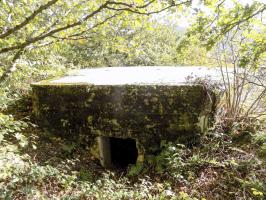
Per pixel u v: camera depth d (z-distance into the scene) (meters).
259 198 3.99
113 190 4.47
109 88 5.24
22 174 4.24
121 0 3.96
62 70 6.91
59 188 4.41
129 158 6.19
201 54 7.46
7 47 4.08
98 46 11.21
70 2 4.48
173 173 4.55
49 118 5.74
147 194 4.32
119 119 5.27
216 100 5.25
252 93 6.06
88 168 5.25
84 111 5.46
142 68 8.44
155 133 5.17
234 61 5.27
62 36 4.48
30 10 4.41
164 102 5.05
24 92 6.77
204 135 5.10
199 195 4.21
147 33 11.69
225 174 4.51
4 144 5.00
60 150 5.53
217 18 3.32
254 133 5.22
